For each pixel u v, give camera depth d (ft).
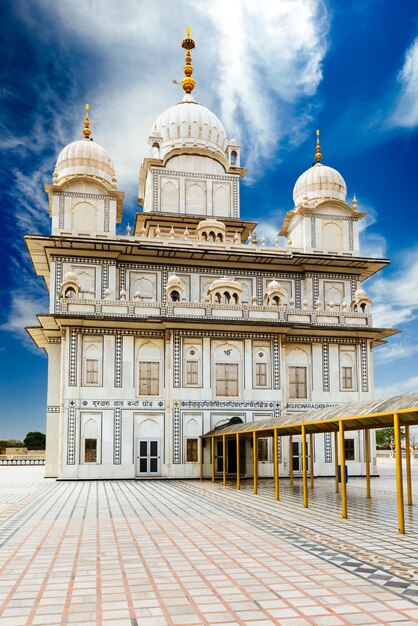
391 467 138.31
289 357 107.45
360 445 106.42
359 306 113.29
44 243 107.14
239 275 118.42
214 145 142.20
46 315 100.17
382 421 57.57
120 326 99.60
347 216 124.77
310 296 118.93
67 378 96.73
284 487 84.33
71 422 95.91
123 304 100.37
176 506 62.23
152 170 131.95
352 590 29.58
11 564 35.55
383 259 118.42
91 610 26.78
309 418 62.69
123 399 98.32
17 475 114.11
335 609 26.63
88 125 131.95
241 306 104.37
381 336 111.96
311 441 82.99
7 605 27.61
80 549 39.81
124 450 97.14
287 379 106.52
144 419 98.68
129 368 99.40
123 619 25.53
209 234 121.70
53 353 110.52
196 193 133.49
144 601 28.07
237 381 102.73
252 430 76.07
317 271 120.37
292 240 128.57
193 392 100.53
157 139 139.13
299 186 131.44
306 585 30.60
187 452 98.99
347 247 123.54
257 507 61.52
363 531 46.75
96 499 68.95
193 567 34.58
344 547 40.27
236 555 37.76
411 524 50.21
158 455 98.22
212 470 92.63
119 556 37.58
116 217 120.67
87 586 30.71
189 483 91.25
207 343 102.17
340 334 109.29
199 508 60.64
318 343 108.99
